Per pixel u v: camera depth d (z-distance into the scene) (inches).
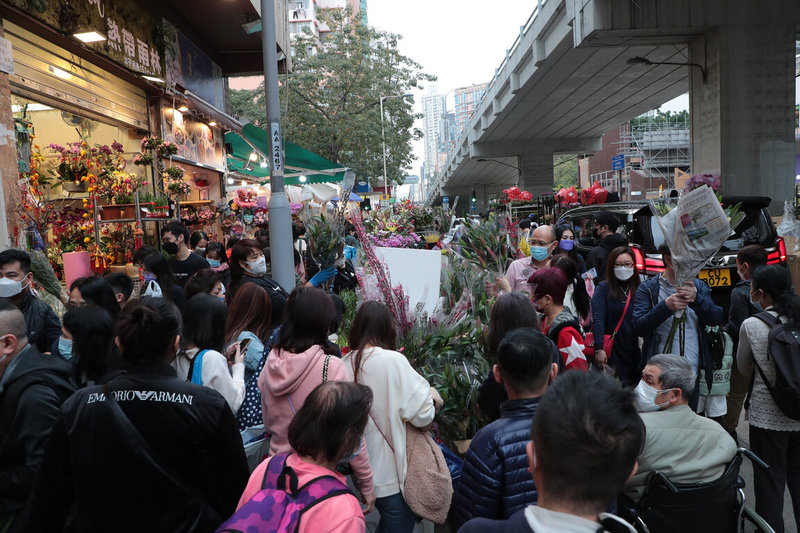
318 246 264.7
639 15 663.8
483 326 160.6
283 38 597.0
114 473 84.2
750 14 671.8
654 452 97.7
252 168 752.3
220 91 668.1
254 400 126.1
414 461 114.2
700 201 133.0
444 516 113.5
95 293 144.0
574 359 133.8
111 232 366.3
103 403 86.0
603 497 50.4
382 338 120.3
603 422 49.9
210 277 176.6
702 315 157.6
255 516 70.5
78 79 366.0
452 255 214.5
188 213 438.0
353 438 80.0
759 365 132.6
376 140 1241.4
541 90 1152.2
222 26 571.8
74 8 335.9
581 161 3435.0
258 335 139.9
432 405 114.9
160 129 483.2
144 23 448.8
